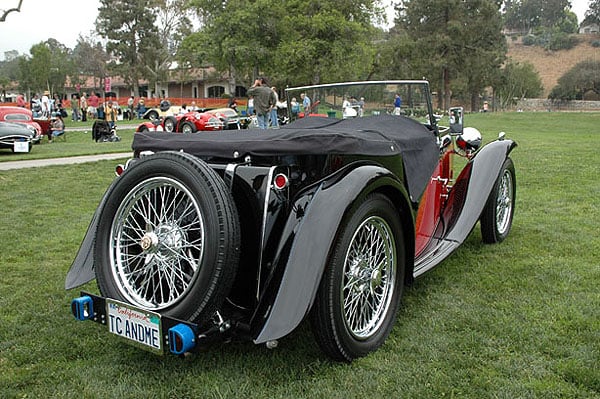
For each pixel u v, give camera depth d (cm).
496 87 5578
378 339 287
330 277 253
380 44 5316
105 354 290
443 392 245
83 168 1027
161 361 279
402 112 456
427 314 330
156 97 7025
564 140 1536
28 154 1295
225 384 255
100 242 272
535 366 265
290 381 257
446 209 429
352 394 245
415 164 357
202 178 246
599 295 352
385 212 286
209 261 239
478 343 290
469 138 536
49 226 583
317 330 258
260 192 259
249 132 333
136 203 269
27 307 354
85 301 271
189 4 4219
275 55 3841
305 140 268
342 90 471
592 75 8038
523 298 350
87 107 3794
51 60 8069
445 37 4991
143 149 312
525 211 596
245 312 264
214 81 7131
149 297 268
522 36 13288
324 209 257
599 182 768
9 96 8950
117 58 7188
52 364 280
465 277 392
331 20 3769
